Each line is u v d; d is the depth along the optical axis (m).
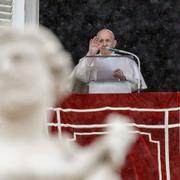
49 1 32.56
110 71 20.31
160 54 33.84
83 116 18.28
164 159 17.97
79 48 32.84
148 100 18.12
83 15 33.03
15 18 23.66
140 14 33.88
